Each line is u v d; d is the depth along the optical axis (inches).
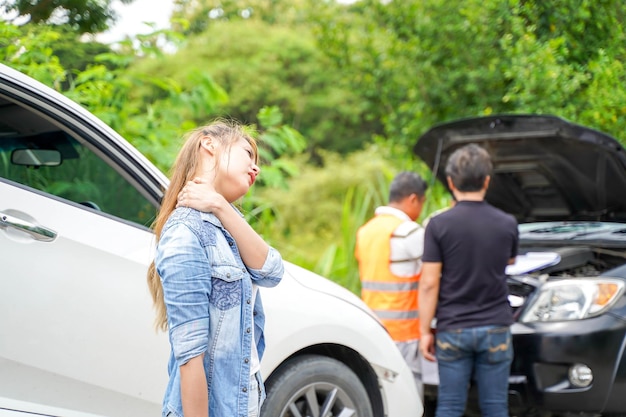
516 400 170.1
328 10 418.6
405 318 181.3
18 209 115.6
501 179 231.5
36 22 233.6
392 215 186.5
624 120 251.6
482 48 323.0
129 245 123.4
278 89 805.2
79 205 123.0
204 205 88.4
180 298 84.3
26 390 115.0
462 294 162.9
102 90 238.2
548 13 274.7
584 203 226.7
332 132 839.1
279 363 133.1
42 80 213.5
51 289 115.6
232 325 87.5
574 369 164.9
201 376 84.2
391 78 378.9
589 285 168.6
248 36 818.8
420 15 354.6
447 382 165.6
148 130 262.5
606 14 257.6
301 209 663.8
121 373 120.4
